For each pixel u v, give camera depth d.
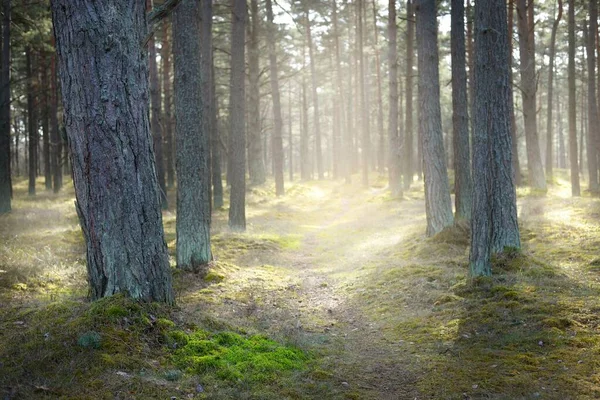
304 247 15.48
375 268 11.43
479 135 9.16
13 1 19.28
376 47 32.38
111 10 5.89
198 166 10.86
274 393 5.05
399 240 14.49
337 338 7.21
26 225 15.44
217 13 22.45
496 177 9.66
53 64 28.33
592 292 7.57
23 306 7.25
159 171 21.30
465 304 7.88
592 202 16.12
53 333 5.38
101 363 4.92
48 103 31.06
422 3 14.27
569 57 22.20
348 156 41.66
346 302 9.20
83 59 5.80
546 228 12.60
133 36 6.13
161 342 5.67
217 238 14.31
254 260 12.55
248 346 6.16
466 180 13.68
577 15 27.66
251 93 31.39
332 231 18.80
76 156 5.96
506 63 9.36
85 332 5.32
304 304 9.17
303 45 39.72
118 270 6.02
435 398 5.04
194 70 10.88
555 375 5.29
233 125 16.42
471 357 5.98
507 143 9.59
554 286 8.08
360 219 20.88
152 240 6.30
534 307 7.13
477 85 9.28
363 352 6.59
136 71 6.15
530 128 23.23
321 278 11.24
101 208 5.96
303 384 5.34
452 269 10.09
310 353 6.40
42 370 4.80
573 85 22.09
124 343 5.32
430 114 13.89
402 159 34.81
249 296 9.18
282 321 7.81
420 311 8.02
